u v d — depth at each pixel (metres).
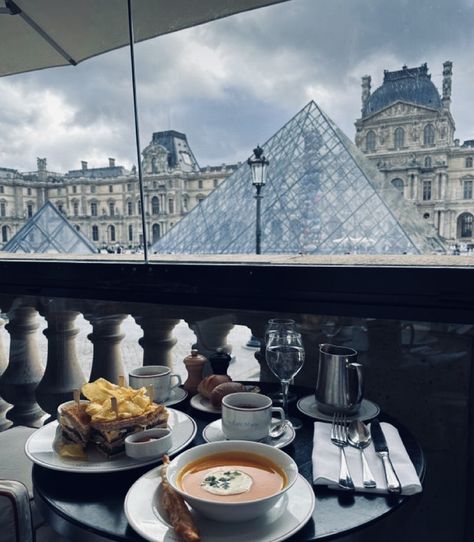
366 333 1.38
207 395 1.17
